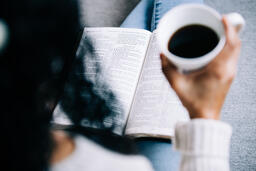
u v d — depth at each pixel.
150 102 0.84
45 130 0.56
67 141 0.62
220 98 0.65
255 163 1.09
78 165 0.61
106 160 0.63
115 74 0.89
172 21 0.66
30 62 0.53
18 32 0.52
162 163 0.84
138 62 0.89
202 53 0.65
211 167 0.60
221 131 0.61
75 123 0.86
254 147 1.11
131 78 0.88
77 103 0.88
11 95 0.52
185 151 0.62
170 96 0.84
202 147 0.61
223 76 0.64
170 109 0.83
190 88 0.65
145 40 0.90
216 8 1.41
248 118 1.15
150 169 0.66
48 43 0.55
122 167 0.63
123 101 0.86
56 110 0.88
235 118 1.16
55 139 0.61
